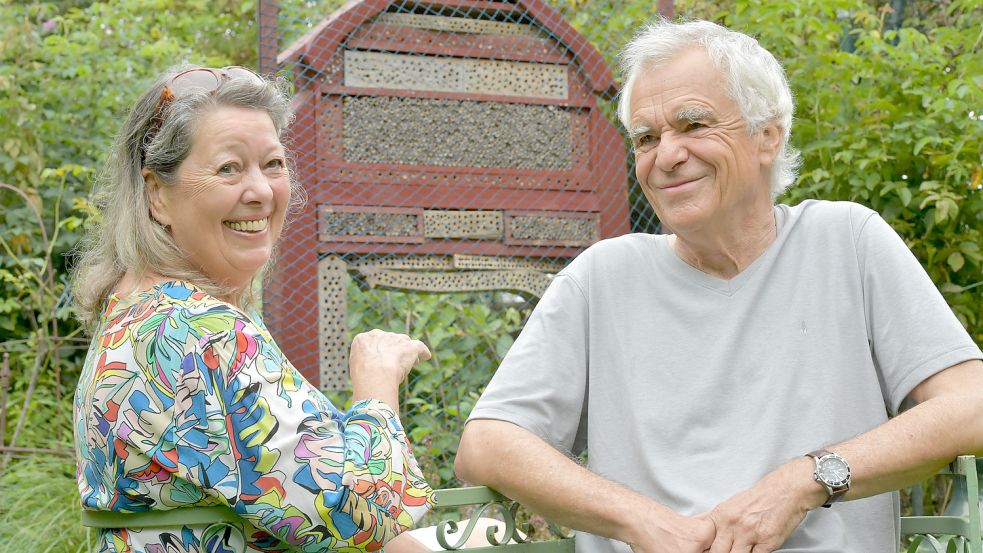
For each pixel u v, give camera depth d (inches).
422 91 171.6
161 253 64.3
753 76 77.5
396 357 72.2
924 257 173.3
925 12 232.8
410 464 64.5
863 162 164.2
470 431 76.5
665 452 77.1
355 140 167.6
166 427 58.2
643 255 82.7
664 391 78.4
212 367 58.4
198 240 65.0
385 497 61.5
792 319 77.6
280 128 69.8
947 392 71.3
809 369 76.3
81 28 252.4
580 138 180.5
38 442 174.6
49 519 135.3
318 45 164.1
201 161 63.9
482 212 174.2
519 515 143.2
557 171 178.7
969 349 72.4
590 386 80.8
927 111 173.2
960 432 69.1
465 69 174.4
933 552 79.0
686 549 67.5
